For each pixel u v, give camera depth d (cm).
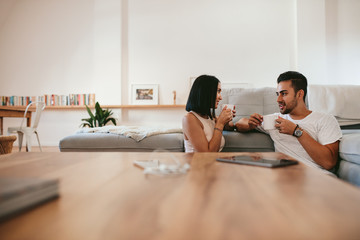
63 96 475
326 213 34
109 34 468
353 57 422
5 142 243
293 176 57
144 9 470
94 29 473
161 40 467
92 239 27
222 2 457
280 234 27
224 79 453
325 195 42
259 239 26
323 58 414
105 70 467
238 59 451
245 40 450
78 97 470
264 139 171
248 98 218
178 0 466
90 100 468
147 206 37
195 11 462
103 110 443
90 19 489
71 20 493
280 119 142
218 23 457
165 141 188
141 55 469
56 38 495
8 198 33
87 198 41
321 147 133
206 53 458
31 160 83
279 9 443
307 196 42
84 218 32
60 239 27
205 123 146
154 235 27
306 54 418
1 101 492
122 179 55
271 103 215
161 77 465
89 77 486
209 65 457
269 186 48
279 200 40
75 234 28
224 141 167
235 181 53
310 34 418
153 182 52
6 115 315
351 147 123
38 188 38
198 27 461
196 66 460
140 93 466
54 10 497
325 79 414
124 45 472
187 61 461
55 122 482
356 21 422
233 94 222
